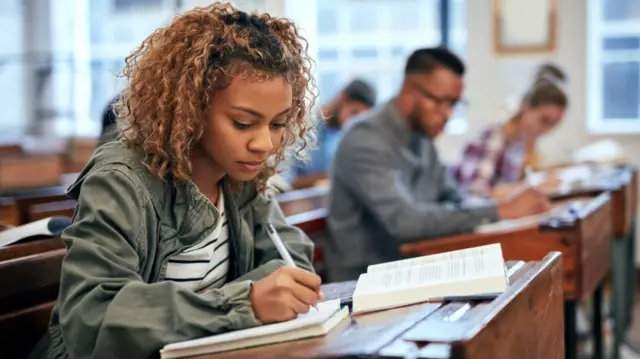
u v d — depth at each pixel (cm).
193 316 130
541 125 448
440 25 679
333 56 707
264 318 131
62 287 137
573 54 629
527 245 258
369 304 141
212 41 144
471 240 261
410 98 303
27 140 660
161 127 145
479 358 113
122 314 129
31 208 327
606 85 638
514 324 131
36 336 173
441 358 107
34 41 755
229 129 145
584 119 627
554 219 261
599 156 530
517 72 643
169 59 146
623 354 411
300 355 114
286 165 210
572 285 257
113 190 141
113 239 138
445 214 288
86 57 742
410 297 139
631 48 631
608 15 633
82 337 131
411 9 688
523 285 139
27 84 690
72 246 136
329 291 159
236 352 123
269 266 159
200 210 152
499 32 644
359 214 299
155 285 132
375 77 700
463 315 125
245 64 142
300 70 161
